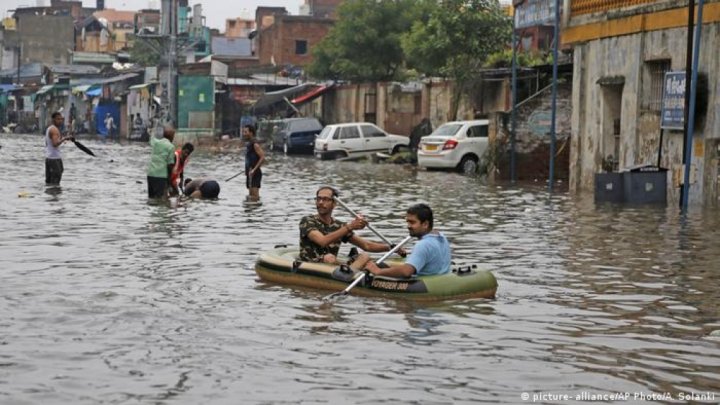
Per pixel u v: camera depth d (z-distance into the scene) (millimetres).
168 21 67938
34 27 109938
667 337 9094
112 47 114562
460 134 34625
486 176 31797
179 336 8922
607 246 14992
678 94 21953
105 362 8047
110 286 11211
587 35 26453
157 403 7035
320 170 35500
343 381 7586
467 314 9945
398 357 8289
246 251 14039
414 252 10852
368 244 12016
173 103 67250
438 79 46125
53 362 8039
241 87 69688
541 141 31062
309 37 79188
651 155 23641
